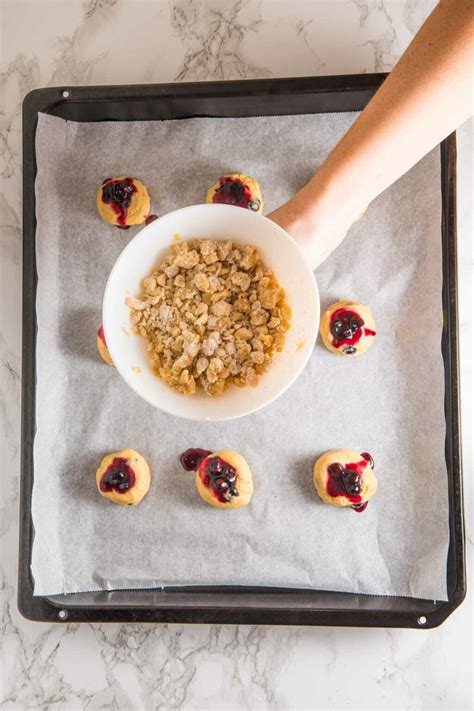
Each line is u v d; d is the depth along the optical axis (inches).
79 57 32.8
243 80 30.3
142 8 32.8
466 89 22.9
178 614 29.7
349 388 30.9
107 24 32.8
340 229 25.9
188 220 26.5
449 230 30.2
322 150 31.3
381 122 23.6
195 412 26.3
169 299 27.1
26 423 30.4
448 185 30.3
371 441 30.7
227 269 27.0
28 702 31.7
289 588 30.5
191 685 31.6
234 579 30.4
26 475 30.3
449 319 30.2
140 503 30.9
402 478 30.5
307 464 30.8
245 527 30.6
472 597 31.2
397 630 31.4
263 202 31.5
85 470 31.1
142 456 31.0
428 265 30.6
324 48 32.2
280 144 31.4
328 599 30.2
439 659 31.1
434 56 22.6
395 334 30.9
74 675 31.8
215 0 32.6
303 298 25.7
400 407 30.6
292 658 31.5
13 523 32.1
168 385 26.7
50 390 30.9
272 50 32.4
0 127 32.8
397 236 30.9
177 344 26.7
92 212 31.7
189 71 32.6
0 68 32.8
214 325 26.7
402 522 30.3
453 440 29.9
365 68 32.0
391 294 30.9
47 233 31.2
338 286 31.1
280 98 30.5
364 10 32.2
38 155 30.9
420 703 31.0
